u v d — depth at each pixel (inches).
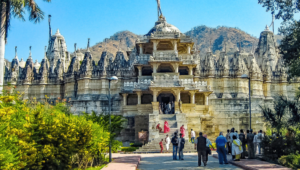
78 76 2640.3
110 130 1270.9
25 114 909.8
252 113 2479.1
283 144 1122.7
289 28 1423.5
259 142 1222.3
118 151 1761.8
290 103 1364.4
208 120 2246.6
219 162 1071.0
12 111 727.1
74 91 2696.9
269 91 2763.3
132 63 2608.3
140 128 2144.4
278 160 1048.2
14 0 1182.9
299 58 1429.6
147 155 1531.7
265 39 3671.3
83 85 2573.8
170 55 2363.4
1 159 598.9
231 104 2485.2
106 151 1418.6
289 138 1129.4
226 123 2453.2
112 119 1395.2
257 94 2655.0
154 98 2143.2
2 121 730.8
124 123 2263.8
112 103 2460.6
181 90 2183.8
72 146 965.2
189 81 2251.5
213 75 2613.2
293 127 1259.2
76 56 2827.3
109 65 2637.8
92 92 2573.8
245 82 2645.2
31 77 2878.9
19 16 1259.2
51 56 4055.1
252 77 2657.5
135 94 2386.8
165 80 2165.4
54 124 919.7
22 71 2903.5
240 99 2496.3
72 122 995.9
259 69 2723.9
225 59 2664.9
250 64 2728.8
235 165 1035.9
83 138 1010.7
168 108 2207.2
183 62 2431.1
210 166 1019.3
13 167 663.8
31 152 805.9
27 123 861.2
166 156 1443.2
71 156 1015.6
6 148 669.3
